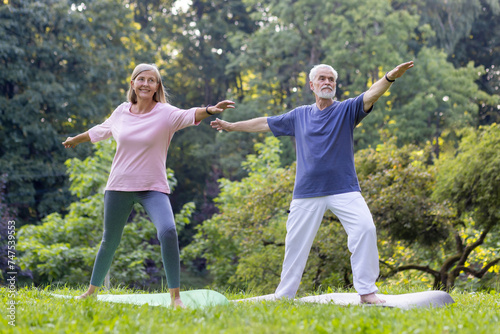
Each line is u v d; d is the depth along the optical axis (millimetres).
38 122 23344
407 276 11906
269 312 3439
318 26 27406
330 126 4676
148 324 3029
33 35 24000
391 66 25281
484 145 10555
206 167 31328
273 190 11555
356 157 12211
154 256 14945
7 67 22953
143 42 28562
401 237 10922
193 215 29359
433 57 26531
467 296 5535
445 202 10609
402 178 10758
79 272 13469
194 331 2865
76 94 24484
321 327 2834
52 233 14477
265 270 12219
